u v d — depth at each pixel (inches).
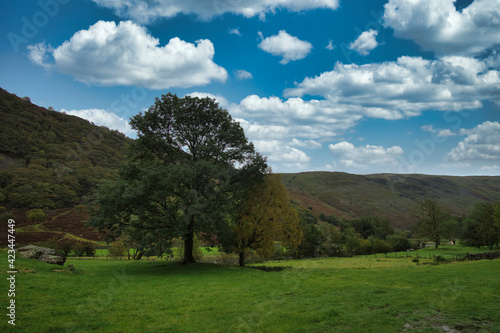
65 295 569.0
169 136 1251.8
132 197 995.9
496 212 2593.5
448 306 522.9
